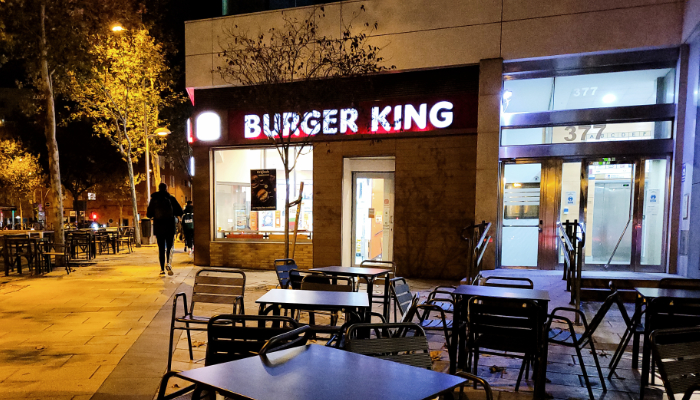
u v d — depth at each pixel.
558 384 4.12
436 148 9.91
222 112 11.46
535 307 3.69
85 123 29.45
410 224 10.09
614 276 7.90
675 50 8.66
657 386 4.09
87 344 5.09
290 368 2.11
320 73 9.50
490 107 9.36
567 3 8.95
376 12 10.03
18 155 32.66
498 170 9.37
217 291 4.83
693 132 7.97
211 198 11.78
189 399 2.79
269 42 10.74
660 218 9.00
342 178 10.62
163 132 16.09
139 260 13.31
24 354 4.73
